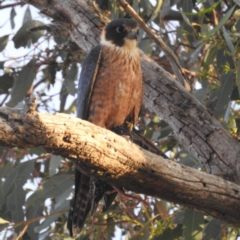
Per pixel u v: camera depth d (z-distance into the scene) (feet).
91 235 37.35
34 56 43.01
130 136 31.91
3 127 19.79
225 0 41.04
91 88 32.65
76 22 35.45
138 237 33.99
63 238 37.24
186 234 32.27
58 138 21.07
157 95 32.17
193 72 45.21
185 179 25.71
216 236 33.22
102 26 34.91
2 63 43.91
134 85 32.71
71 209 31.42
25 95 42.14
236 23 36.52
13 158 42.80
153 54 49.19
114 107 32.81
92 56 33.24
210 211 27.30
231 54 33.22
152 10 41.32
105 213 37.65
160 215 36.52
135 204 38.19
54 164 38.65
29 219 38.55
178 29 42.14
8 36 44.27
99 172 23.93
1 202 39.37
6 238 38.09
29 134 20.22
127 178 24.86
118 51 32.83
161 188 25.66
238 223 27.76
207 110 30.99
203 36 35.27
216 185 26.40
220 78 33.73
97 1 41.11
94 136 22.44
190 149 30.89
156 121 42.27
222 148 29.86
